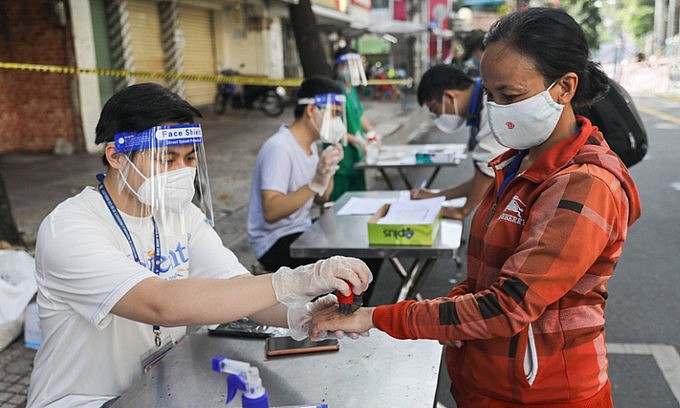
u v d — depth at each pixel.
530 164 1.51
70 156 9.52
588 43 1.38
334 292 1.66
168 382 1.53
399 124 13.65
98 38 10.39
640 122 2.86
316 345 1.67
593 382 1.39
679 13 35.16
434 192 3.31
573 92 1.35
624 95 2.90
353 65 5.77
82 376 1.69
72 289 1.55
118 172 1.64
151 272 1.57
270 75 16.44
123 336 1.71
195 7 14.53
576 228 1.24
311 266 1.52
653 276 4.39
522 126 1.39
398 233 2.60
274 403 1.41
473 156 3.04
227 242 5.23
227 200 6.70
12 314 3.30
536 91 1.34
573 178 1.29
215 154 9.73
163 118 1.58
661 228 5.55
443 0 27.14
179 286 1.50
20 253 3.64
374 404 1.40
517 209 1.40
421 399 1.42
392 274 4.65
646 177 7.67
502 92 1.36
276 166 3.19
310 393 1.45
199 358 1.65
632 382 3.03
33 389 1.72
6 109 9.69
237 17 15.73
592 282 1.35
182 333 1.95
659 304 3.91
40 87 9.63
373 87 21.09
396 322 1.39
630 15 54.59
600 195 1.27
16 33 9.47
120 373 1.71
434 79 3.52
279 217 3.14
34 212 6.18
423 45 23.00
